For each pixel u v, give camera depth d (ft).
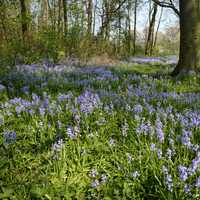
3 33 46.83
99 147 16.07
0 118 18.69
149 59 80.64
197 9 41.52
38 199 12.78
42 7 61.16
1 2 48.01
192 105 22.66
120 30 84.99
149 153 14.42
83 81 31.09
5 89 26.66
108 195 12.98
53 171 14.69
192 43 41.27
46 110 20.17
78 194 13.35
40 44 49.75
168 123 18.65
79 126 17.65
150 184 13.14
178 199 11.94
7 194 12.85
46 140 16.65
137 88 27.78
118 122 19.20
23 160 15.40
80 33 57.52
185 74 38.27
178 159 14.03
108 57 65.21
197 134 16.89
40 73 35.68
